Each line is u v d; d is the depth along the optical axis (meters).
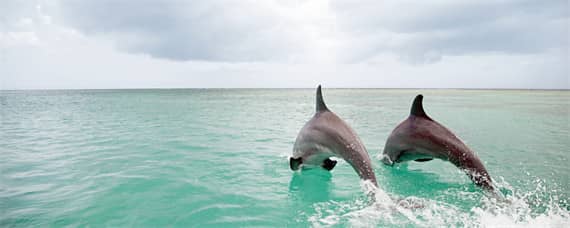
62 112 21.14
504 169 6.75
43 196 5.02
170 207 4.61
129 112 21.31
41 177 6.02
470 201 4.77
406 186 5.58
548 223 3.97
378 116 18.00
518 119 16.52
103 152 8.38
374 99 42.97
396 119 16.34
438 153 5.48
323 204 4.80
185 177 6.10
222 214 4.38
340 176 6.25
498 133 11.84
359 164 4.87
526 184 5.69
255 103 34.56
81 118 17.22
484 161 7.47
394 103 32.34
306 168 6.36
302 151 6.16
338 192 5.35
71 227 3.93
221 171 6.55
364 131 12.06
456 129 12.89
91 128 13.20
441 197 4.99
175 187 5.50
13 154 8.12
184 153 8.29
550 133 11.77
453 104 29.88
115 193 5.16
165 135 11.30
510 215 4.24
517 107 25.53
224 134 11.55
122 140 10.20
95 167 6.81
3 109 23.88
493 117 17.55
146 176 6.13
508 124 14.41
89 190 5.31
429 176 6.14
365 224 4.03
